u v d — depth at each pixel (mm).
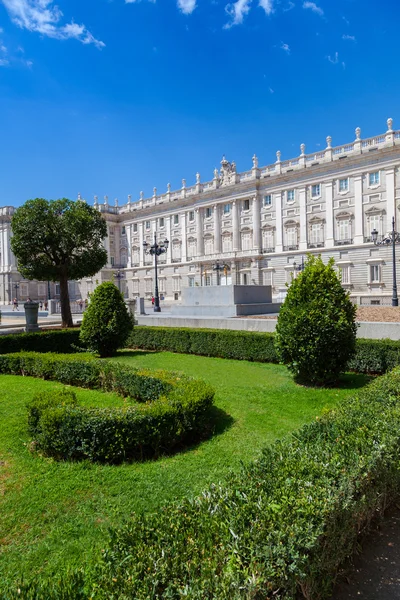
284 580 2066
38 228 18984
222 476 4332
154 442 4945
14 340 12273
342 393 7625
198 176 56906
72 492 4078
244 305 19281
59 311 35281
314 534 2260
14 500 3920
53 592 2010
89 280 67312
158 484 4188
